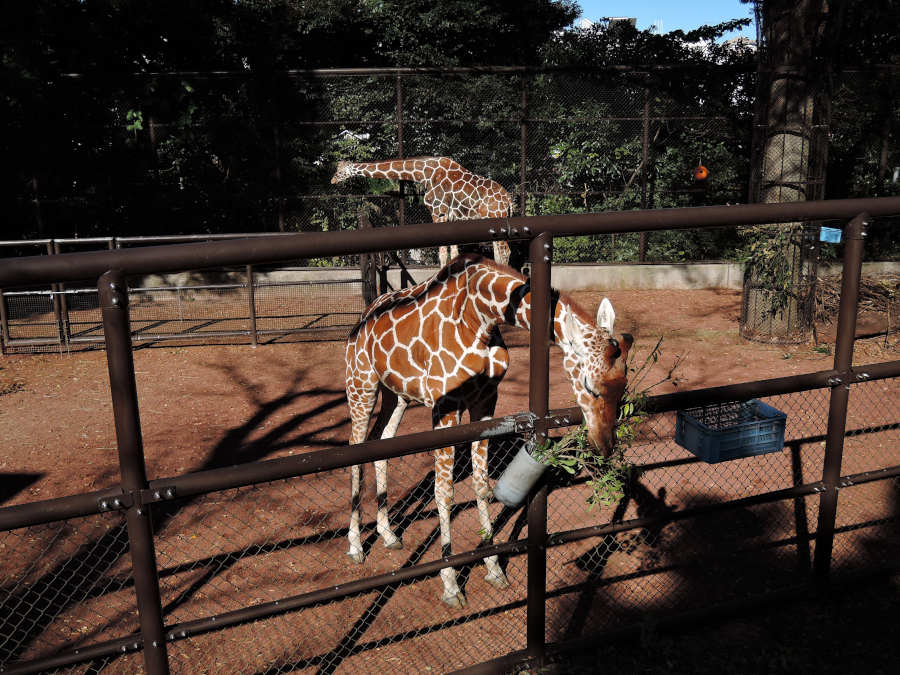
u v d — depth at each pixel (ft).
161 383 21.74
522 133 35.45
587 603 10.52
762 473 14.70
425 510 13.23
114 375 6.21
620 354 7.36
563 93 37.22
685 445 11.11
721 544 12.10
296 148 36.60
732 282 35.53
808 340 24.99
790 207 8.59
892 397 18.95
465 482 14.34
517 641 9.68
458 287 10.05
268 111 35.55
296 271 34.68
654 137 37.65
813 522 12.83
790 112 24.44
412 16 38.83
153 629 6.94
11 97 31.81
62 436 17.38
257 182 36.99
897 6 35.32
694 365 22.62
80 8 34.50
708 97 36.63
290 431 17.62
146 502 6.54
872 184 36.27
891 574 11.00
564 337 7.47
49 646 9.52
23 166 34.81
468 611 10.34
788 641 9.65
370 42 40.88
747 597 10.39
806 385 9.47
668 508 13.30
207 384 21.63
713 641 9.67
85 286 34.37
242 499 13.66
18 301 32.76
